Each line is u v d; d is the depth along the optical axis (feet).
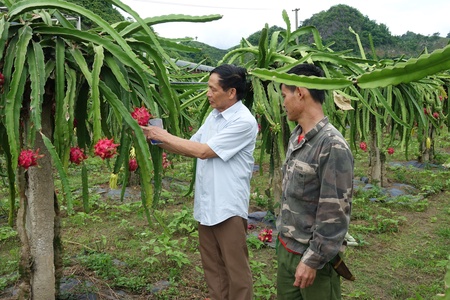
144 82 6.11
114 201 17.54
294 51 11.71
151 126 6.33
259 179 22.45
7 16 5.70
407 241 13.58
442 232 14.05
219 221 6.97
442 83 17.21
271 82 10.64
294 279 5.77
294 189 5.55
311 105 5.41
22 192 7.13
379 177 20.11
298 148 5.55
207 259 7.57
